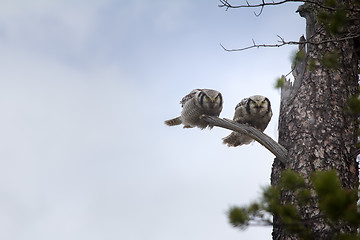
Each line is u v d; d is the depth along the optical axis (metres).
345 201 7.17
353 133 12.06
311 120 12.11
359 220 7.14
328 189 7.31
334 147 11.73
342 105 12.23
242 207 8.59
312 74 12.62
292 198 11.03
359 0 10.80
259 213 8.59
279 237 11.11
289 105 12.71
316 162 11.59
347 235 8.21
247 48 10.94
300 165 11.70
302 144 11.93
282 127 12.74
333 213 7.29
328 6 11.18
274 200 8.67
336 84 12.42
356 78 12.80
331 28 10.67
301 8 13.41
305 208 10.68
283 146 12.47
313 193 10.55
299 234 8.59
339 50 12.77
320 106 12.22
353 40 13.02
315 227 10.39
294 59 12.47
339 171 11.52
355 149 11.91
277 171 12.43
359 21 12.63
